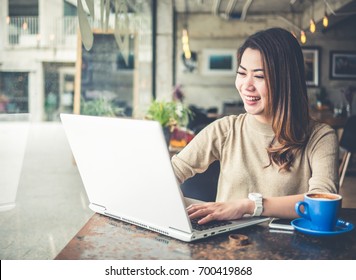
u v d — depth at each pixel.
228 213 1.12
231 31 12.15
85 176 1.22
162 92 9.65
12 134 10.26
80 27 2.98
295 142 1.36
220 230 1.04
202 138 1.56
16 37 10.02
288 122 1.34
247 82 1.34
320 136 1.37
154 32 9.38
